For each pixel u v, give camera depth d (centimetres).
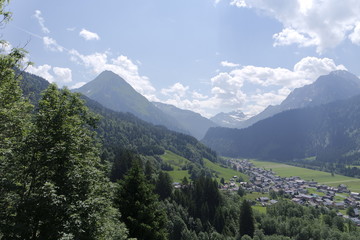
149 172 11300
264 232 11475
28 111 1797
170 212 9225
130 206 2681
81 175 1627
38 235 1447
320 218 13512
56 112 1648
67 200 1500
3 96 1614
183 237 8575
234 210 11925
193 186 13312
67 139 1653
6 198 1395
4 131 1600
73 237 1332
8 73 1633
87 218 1482
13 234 1272
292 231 11225
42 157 1516
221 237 9425
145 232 2559
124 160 10775
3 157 1414
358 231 11812
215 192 12056
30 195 1465
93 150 2122
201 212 10919
